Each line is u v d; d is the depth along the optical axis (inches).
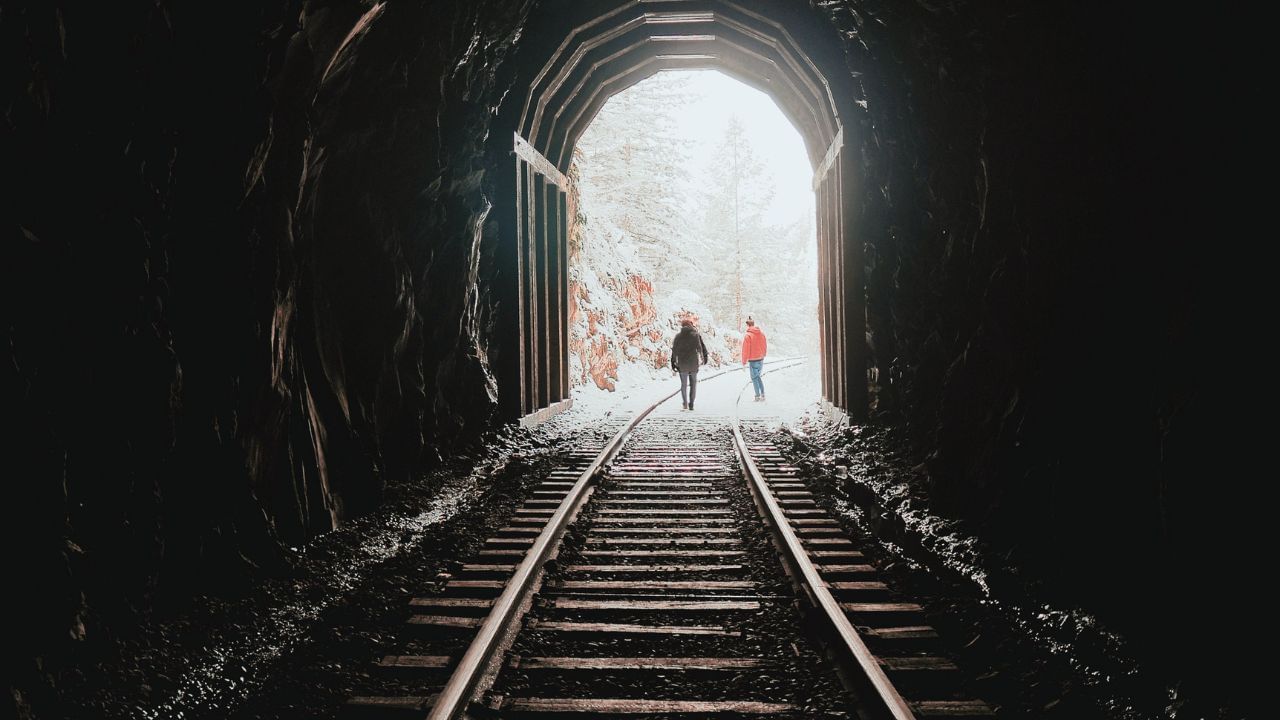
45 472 147.3
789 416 663.8
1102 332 185.5
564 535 264.2
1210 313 145.3
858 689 147.0
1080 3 189.0
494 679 153.1
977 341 271.3
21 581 139.7
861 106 460.4
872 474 355.3
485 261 485.7
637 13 508.7
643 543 259.4
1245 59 135.8
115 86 163.8
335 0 231.9
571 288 888.9
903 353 400.8
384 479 307.4
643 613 193.0
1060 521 197.0
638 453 457.7
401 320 331.0
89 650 151.1
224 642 171.8
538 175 582.6
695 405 778.2
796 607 191.5
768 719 138.0
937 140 322.3
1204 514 143.3
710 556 243.0
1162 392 158.9
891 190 405.1
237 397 211.6
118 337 168.7
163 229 184.2
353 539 251.9
